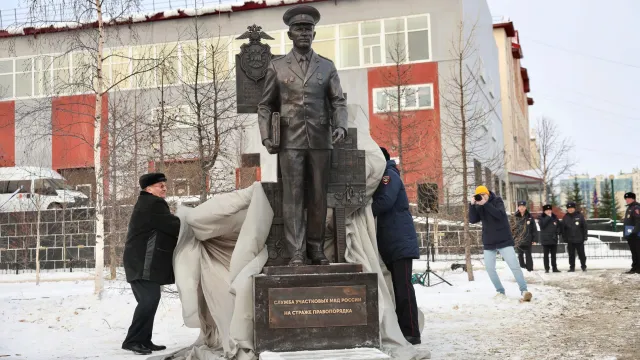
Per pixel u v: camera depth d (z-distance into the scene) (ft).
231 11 96.94
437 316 29.84
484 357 19.88
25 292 43.50
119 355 21.80
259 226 19.93
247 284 18.78
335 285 18.17
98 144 39.63
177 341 25.16
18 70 89.76
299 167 19.47
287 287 18.02
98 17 40.27
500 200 34.78
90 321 29.14
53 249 74.64
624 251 82.43
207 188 37.37
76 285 50.47
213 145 37.96
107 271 63.31
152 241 23.11
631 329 25.09
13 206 75.82
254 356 17.89
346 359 16.81
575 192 232.73
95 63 43.24
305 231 19.83
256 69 22.34
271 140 19.51
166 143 40.14
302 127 19.35
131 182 45.19
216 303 20.66
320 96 19.52
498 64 145.07
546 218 57.82
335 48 100.01
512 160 157.28
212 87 39.01
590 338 23.13
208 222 21.11
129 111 45.34
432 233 70.54
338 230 20.21
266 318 17.87
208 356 19.27
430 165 75.97
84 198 72.54
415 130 80.59
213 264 21.48
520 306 32.24
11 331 26.86
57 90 40.68
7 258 75.41
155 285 23.13
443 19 95.96
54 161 70.79
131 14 42.78
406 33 97.45
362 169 20.54
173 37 92.07
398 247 22.68
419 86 94.79
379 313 20.02
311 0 100.27
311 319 17.99
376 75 97.71
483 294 36.78
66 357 21.40
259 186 20.44
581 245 57.98
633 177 399.24
